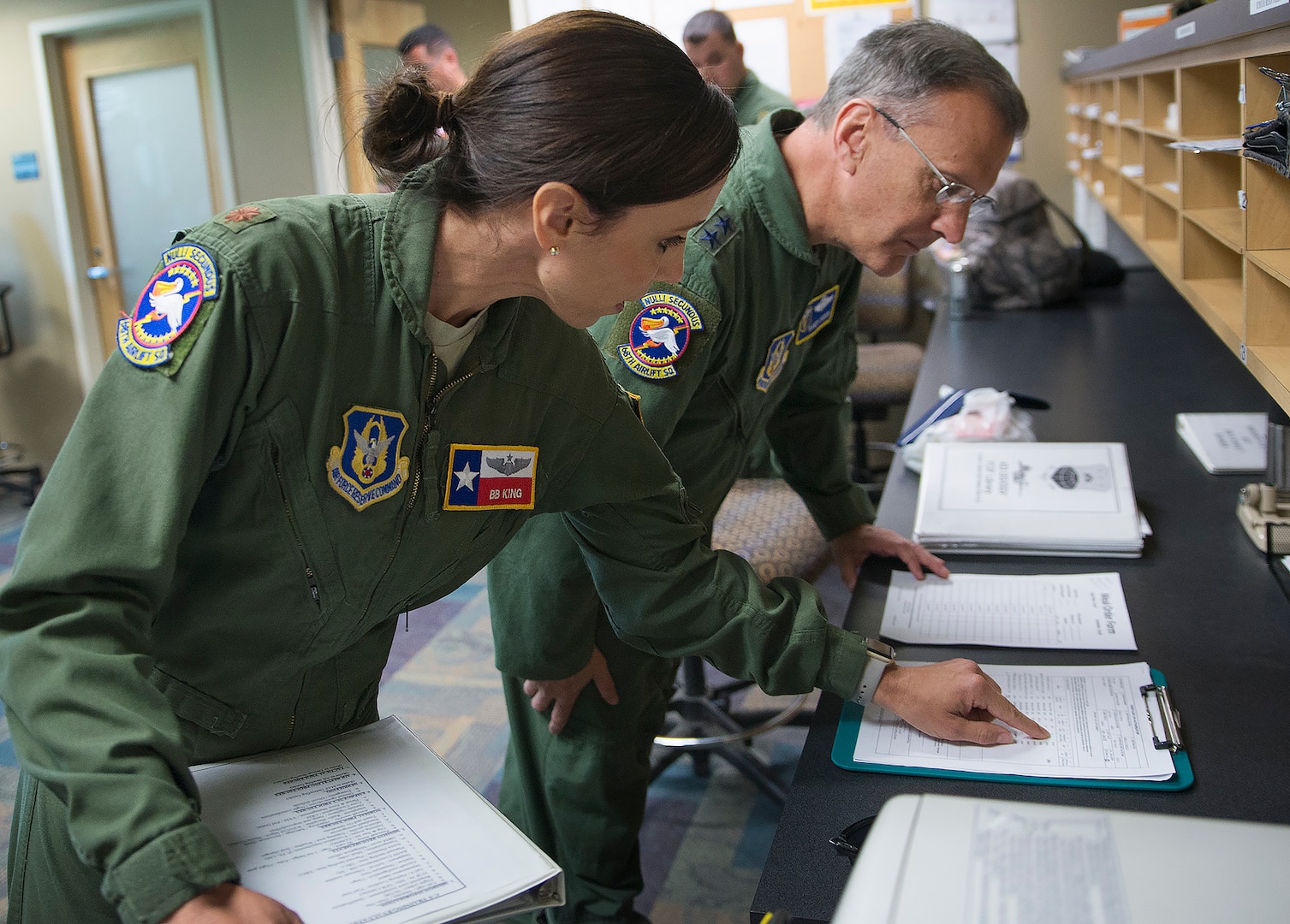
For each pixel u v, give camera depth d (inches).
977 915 24.0
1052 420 89.0
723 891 80.6
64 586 28.8
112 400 30.3
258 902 27.2
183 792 28.7
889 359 146.6
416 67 34.9
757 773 90.5
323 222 34.1
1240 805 37.3
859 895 25.2
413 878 30.8
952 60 47.7
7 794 89.2
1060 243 137.5
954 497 66.5
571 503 42.9
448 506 38.0
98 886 34.1
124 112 191.5
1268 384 51.9
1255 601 54.1
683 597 44.7
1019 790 39.1
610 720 61.5
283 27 176.4
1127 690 45.2
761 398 56.9
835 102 50.9
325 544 35.2
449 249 34.6
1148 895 24.2
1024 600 55.9
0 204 195.9
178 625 35.4
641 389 48.7
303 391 33.2
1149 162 94.1
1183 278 75.4
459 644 122.5
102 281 200.1
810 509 68.4
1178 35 65.3
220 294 31.0
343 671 41.1
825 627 44.4
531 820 65.6
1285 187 54.0
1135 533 60.9
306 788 35.5
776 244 52.1
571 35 31.4
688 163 31.6
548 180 31.3
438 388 36.1
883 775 40.7
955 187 49.0
